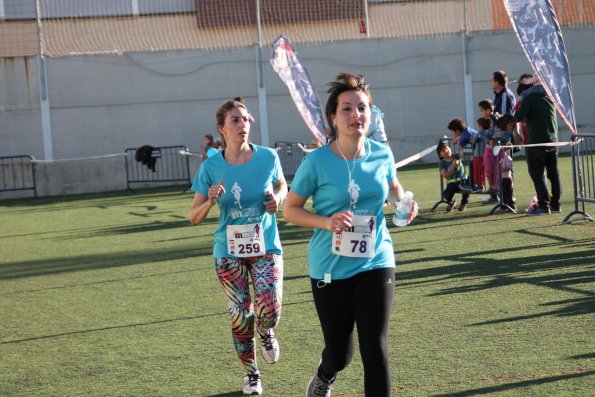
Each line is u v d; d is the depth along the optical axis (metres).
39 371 6.58
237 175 5.77
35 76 26.31
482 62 27.89
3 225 18.03
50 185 25.94
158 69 26.92
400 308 7.81
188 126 27.12
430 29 28.50
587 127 28.00
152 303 8.88
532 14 12.55
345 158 4.77
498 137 14.27
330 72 27.64
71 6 27.16
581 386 5.29
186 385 5.97
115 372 6.41
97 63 26.59
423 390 5.43
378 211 4.82
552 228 12.05
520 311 7.36
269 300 5.67
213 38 27.69
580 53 27.97
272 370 6.20
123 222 17.03
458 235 12.06
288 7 27.92
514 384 5.42
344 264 4.68
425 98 27.84
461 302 7.88
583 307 7.35
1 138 26.23
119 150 26.81
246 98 27.30
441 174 15.00
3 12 26.77
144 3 27.53
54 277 10.98
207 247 12.70
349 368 6.10
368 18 28.28
